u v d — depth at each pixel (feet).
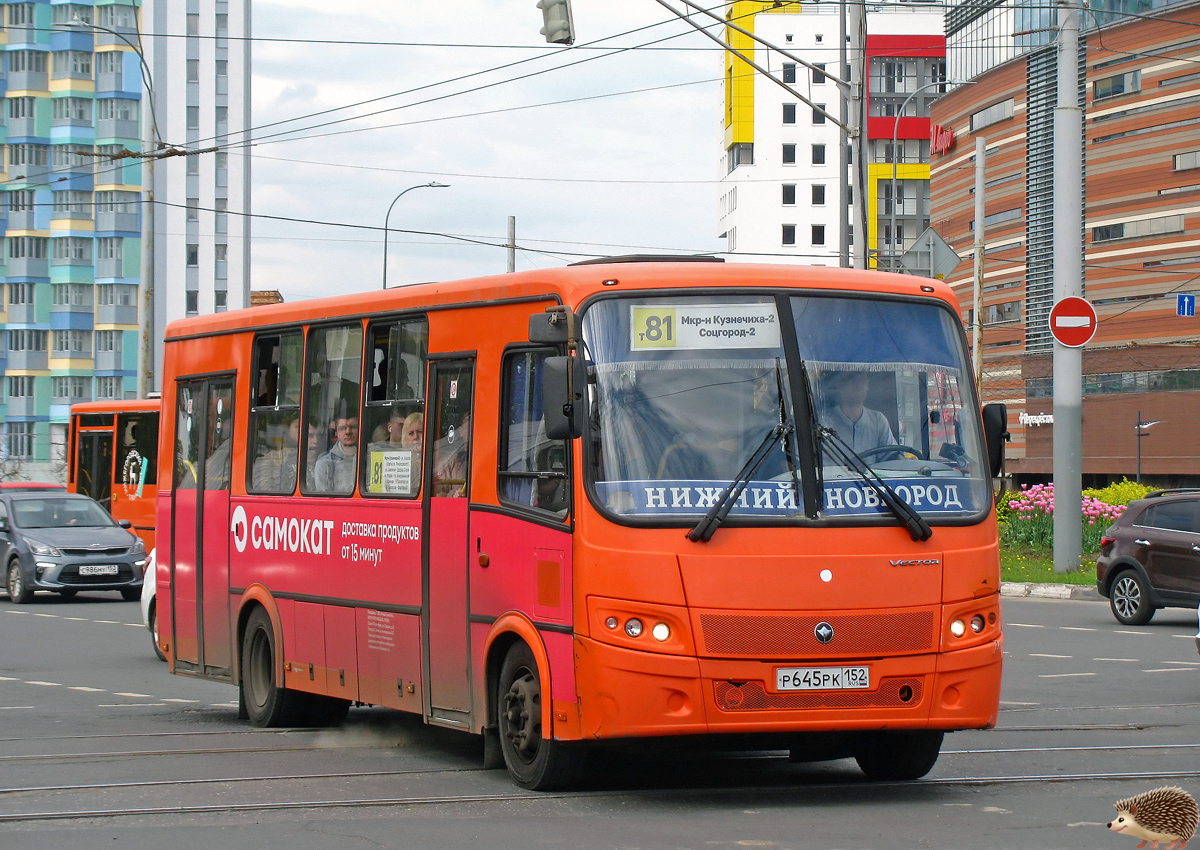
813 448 29.50
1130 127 247.29
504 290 32.58
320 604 39.63
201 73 343.87
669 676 28.02
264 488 42.98
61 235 322.55
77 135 324.39
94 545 94.68
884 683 28.86
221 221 345.92
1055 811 28.81
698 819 28.14
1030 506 114.11
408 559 35.60
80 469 117.60
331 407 39.81
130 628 77.30
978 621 29.89
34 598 98.89
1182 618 76.95
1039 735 39.34
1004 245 272.51
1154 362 241.14
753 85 359.25
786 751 37.73
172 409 49.34
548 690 29.78
